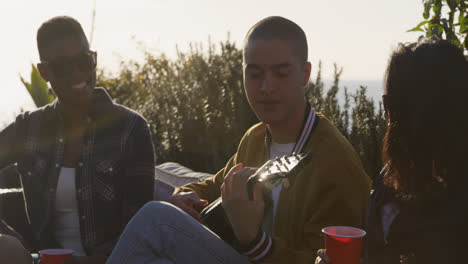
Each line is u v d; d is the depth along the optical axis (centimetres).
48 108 248
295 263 163
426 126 131
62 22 234
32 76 438
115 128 242
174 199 199
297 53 181
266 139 201
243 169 162
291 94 182
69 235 239
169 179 321
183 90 458
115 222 239
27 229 260
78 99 238
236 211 159
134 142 243
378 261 143
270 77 180
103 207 237
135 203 238
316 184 174
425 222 131
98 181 237
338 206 171
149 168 243
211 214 179
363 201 175
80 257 221
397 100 136
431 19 269
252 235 160
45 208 239
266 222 188
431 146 131
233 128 387
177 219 158
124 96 762
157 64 788
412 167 135
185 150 416
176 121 427
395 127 138
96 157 239
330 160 174
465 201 126
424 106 131
